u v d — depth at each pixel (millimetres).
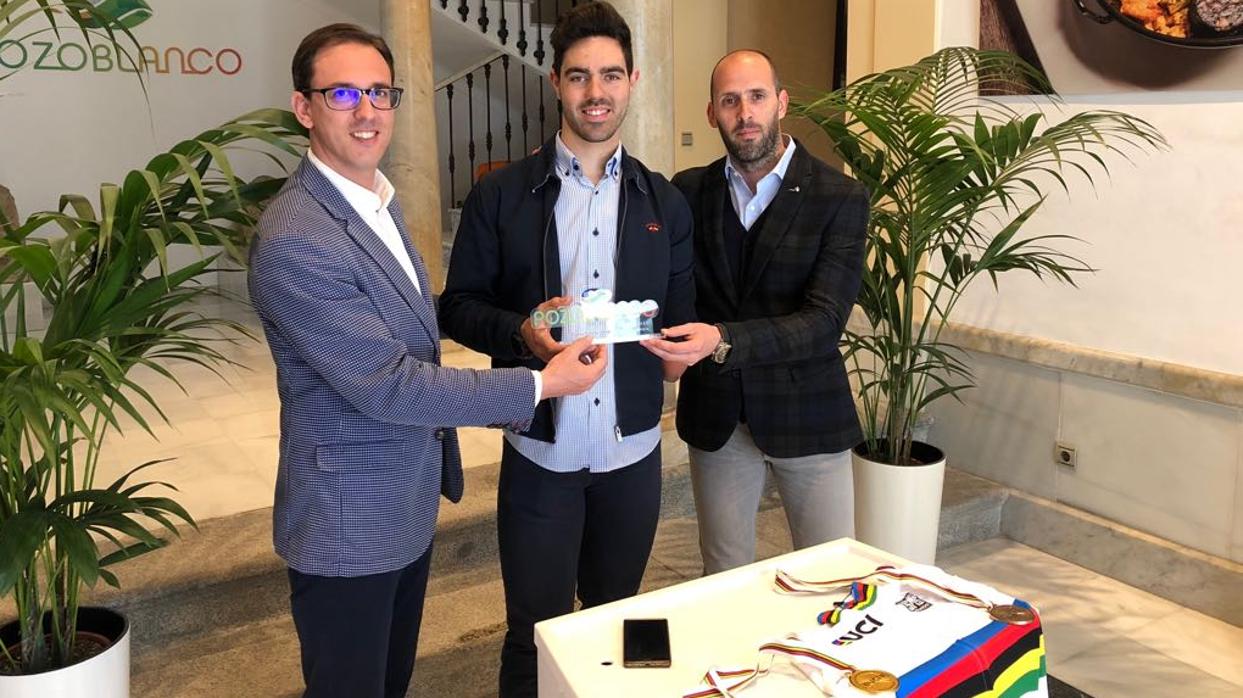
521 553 1925
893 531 2873
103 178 6707
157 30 6691
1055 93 3012
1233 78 2652
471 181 7926
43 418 1427
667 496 3457
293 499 1586
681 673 1183
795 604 1370
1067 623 2838
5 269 1656
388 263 1584
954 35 3430
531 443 1888
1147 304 2969
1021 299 3357
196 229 1680
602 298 1748
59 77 6477
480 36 7039
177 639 2553
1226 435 2807
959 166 2555
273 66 7090
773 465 2350
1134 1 2840
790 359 2037
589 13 1756
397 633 1816
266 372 4922
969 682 1141
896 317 2898
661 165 3324
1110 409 3111
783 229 2141
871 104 2551
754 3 6270
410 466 1637
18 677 1695
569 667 1197
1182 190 2830
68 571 1794
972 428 3592
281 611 2682
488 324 1840
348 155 1551
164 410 4203
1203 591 2873
